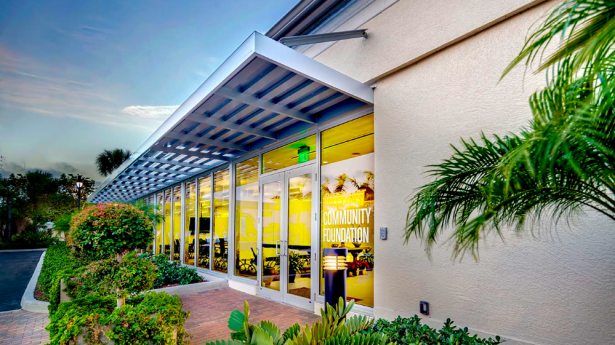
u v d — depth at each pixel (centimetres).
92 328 292
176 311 329
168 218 1291
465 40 386
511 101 342
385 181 452
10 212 3111
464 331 320
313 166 597
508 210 202
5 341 474
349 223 527
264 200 729
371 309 474
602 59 158
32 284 862
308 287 592
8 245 2631
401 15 452
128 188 1355
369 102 478
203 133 689
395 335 313
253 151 762
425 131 415
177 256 1184
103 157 3766
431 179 402
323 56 574
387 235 443
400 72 452
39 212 3105
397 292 425
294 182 643
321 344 206
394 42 456
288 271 645
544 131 140
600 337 276
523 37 339
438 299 383
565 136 132
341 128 555
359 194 514
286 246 649
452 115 391
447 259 377
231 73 408
